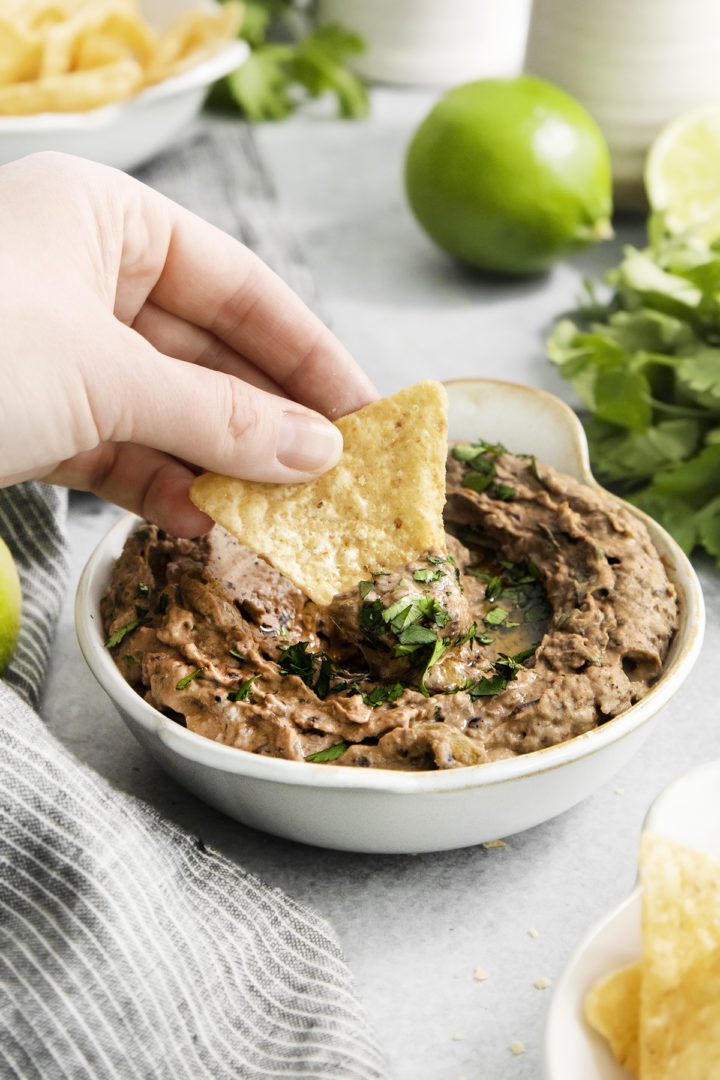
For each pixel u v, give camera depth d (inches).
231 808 12.1
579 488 13.7
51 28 20.9
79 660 14.5
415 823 11.6
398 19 27.0
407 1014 11.4
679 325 16.5
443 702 12.0
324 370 14.2
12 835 11.1
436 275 21.1
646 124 20.9
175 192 21.3
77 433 11.8
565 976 10.4
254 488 12.7
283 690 12.1
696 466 15.4
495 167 19.2
